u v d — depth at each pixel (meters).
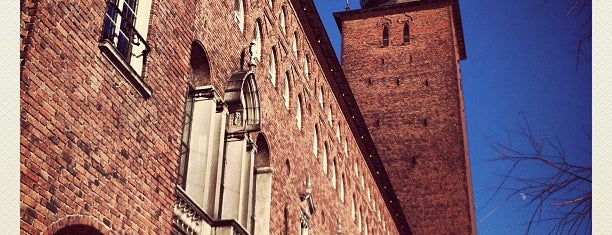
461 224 49.56
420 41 58.72
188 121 14.62
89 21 9.05
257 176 19.27
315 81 29.45
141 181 9.93
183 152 14.20
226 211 15.42
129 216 9.42
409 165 52.78
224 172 15.87
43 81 7.79
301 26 27.81
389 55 58.75
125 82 9.83
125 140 9.61
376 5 64.12
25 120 7.34
